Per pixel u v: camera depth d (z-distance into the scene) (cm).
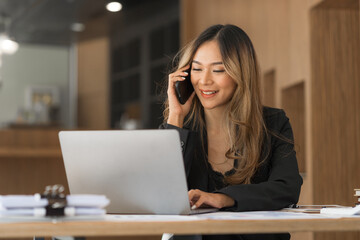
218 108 191
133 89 970
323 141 381
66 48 1195
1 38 1024
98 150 150
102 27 969
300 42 409
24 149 504
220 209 163
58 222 117
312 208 176
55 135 523
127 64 987
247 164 182
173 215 145
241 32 191
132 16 899
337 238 364
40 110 988
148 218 130
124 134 147
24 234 114
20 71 1181
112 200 154
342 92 384
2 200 122
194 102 196
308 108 387
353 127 383
